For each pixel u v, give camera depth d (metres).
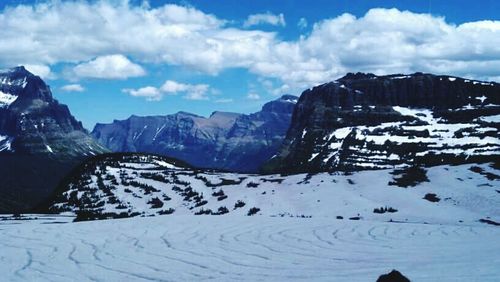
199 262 47.12
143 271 43.38
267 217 86.38
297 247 55.69
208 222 79.31
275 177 177.00
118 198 174.38
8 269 44.84
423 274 35.38
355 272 39.31
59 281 40.12
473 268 36.69
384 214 114.75
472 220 105.88
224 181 182.25
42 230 72.44
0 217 134.38
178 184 186.25
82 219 137.88
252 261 47.44
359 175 156.25
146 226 75.50
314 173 169.50
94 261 48.06
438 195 126.31
